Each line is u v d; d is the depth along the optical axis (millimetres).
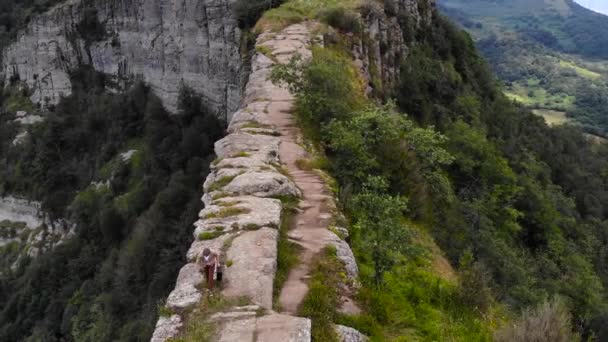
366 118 16594
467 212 23203
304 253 10422
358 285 10133
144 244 36562
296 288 9258
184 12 51094
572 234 38781
